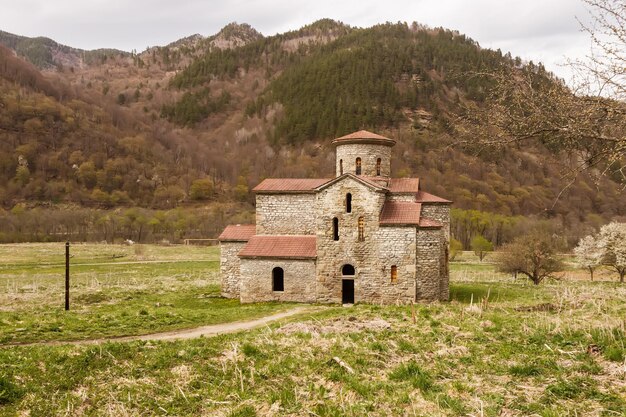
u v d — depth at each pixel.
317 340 21.00
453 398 14.47
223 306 42.78
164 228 150.25
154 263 87.62
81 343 24.67
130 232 147.75
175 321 31.91
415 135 183.25
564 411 12.98
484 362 17.36
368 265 42.03
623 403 13.20
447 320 23.98
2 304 42.00
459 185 147.88
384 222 41.62
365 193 42.19
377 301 41.75
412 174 152.88
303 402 15.07
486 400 14.16
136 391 16.69
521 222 116.00
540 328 20.77
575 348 17.72
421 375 16.16
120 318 31.77
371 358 18.52
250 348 19.75
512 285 54.69
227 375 17.75
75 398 16.27
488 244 96.62
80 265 83.62
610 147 12.68
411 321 24.39
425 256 42.16
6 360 18.77
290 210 46.91
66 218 145.12
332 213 42.94
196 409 15.46
